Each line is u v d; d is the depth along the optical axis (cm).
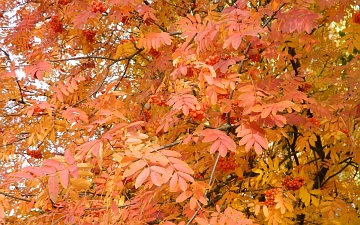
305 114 387
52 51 432
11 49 469
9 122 421
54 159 191
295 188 347
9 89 387
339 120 319
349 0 341
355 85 297
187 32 282
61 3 437
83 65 484
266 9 280
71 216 255
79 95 438
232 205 341
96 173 307
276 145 493
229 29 254
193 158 329
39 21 459
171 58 384
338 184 398
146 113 403
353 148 323
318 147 413
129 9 351
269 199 327
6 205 210
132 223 249
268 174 347
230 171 335
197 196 222
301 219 419
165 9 501
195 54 278
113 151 212
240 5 275
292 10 275
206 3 446
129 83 456
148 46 331
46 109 315
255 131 244
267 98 267
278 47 353
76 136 294
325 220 355
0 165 448
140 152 196
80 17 344
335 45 454
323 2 292
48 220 279
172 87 297
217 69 265
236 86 292
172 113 291
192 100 245
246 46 309
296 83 298
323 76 436
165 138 358
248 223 219
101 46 499
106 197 248
